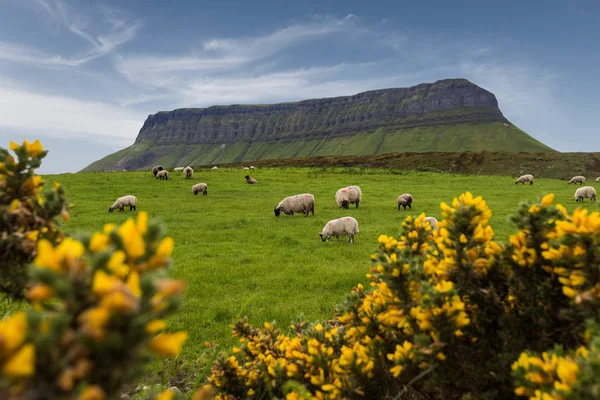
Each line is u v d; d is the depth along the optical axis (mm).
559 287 1774
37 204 1442
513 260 1903
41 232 1395
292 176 45344
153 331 672
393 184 39062
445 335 1713
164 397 1018
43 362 604
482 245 2012
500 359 1811
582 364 1180
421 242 2564
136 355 659
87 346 612
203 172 48688
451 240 2000
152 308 670
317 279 9055
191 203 25672
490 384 1881
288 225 17875
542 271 1877
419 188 35812
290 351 2492
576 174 69375
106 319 610
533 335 1858
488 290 1892
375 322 2299
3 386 583
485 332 1980
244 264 10703
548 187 37781
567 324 1762
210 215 20969
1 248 1288
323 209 23875
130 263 758
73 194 28422
